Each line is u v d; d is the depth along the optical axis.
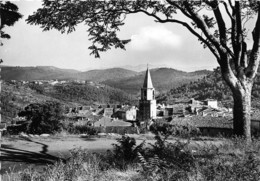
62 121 26.84
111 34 10.39
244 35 11.66
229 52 11.24
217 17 11.66
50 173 6.68
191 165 6.85
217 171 6.04
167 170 6.43
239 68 11.58
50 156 10.68
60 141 14.48
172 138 15.54
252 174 5.78
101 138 15.79
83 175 6.87
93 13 10.08
